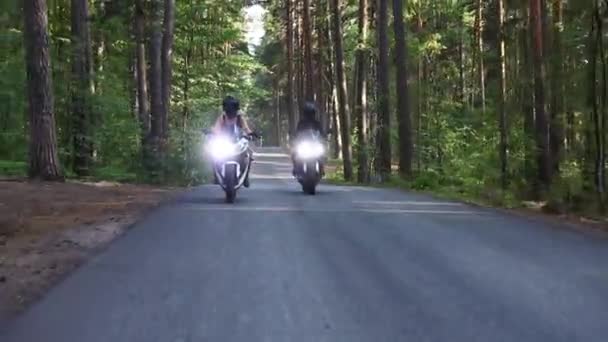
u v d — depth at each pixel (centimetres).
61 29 3700
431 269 1034
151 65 3491
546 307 828
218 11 5219
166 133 3475
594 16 2620
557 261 1106
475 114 4381
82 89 3058
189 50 5153
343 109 4631
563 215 2050
